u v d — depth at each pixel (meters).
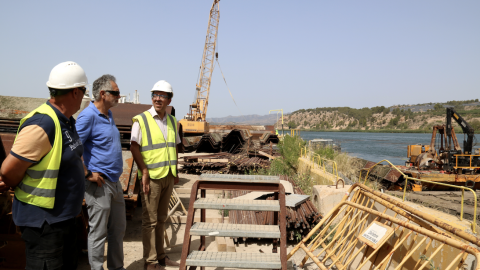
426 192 11.12
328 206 5.61
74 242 2.64
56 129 2.26
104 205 3.18
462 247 2.28
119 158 3.39
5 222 3.28
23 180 2.23
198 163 10.95
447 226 2.62
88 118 3.16
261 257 2.83
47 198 2.24
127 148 5.67
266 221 5.18
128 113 6.02
